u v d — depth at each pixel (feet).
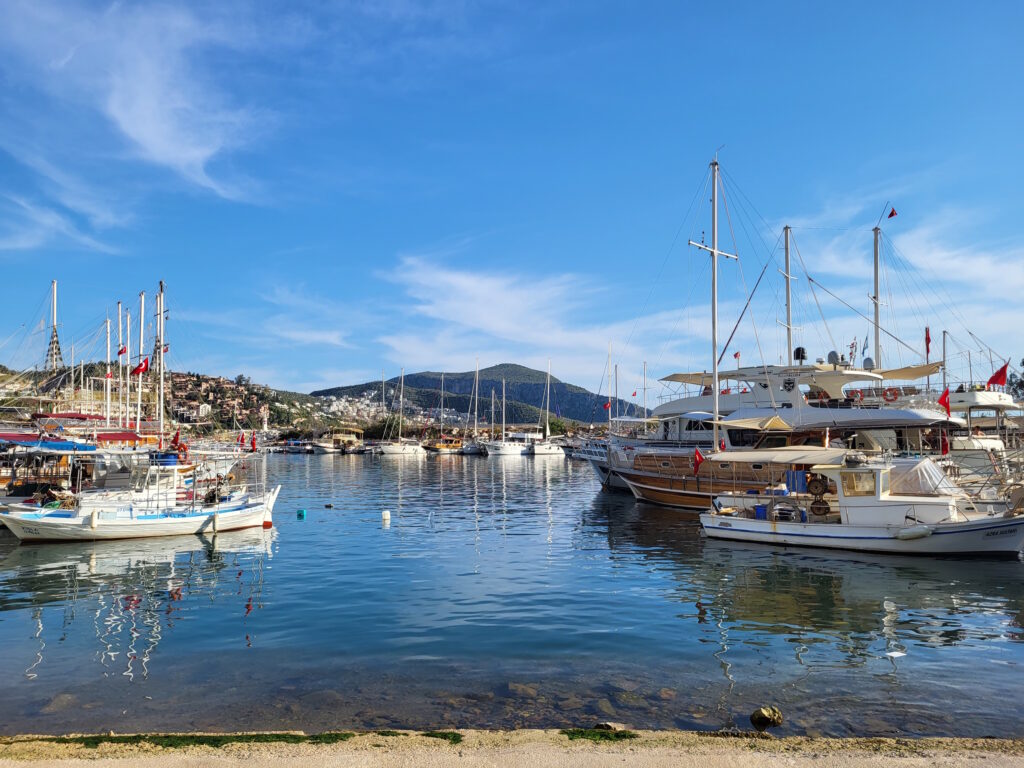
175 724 36.78
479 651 49.11
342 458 457.68
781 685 42.09
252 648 50.31
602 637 52.44
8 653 49.57
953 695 40.27
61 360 221.05
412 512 141.18
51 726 36.55
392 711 38.37
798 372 144.05
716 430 130.82
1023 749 30.60
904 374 156.87
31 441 111.14
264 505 115.55
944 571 76.38
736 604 62.69
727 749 30.40
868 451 113.39
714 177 139.23
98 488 116.57
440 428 647.15
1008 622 56.59
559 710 38.34
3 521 96.94
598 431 502.79
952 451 132.57
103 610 62.13
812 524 90.12
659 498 140.26
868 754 29.71
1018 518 79.97
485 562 84.12
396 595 66.69
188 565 83.41
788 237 171.12
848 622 56.59
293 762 28.76
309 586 71.10
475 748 30.40
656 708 38.55
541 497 172.96
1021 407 155.63
